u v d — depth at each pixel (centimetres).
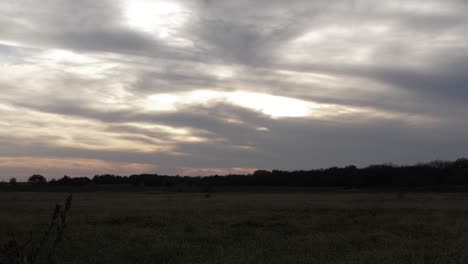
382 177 8625
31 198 4772
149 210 2889
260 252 1335
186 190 8288
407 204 3453
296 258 1259
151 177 10081
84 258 1259
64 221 479
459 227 1903
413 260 1202
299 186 9450
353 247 1445
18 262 464
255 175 9981
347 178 9144
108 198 5031
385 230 1875
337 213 2712
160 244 1457
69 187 9288
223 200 4278
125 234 1712
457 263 1180
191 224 2084
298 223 2125
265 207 3130
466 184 7888
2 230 1744
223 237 1675
